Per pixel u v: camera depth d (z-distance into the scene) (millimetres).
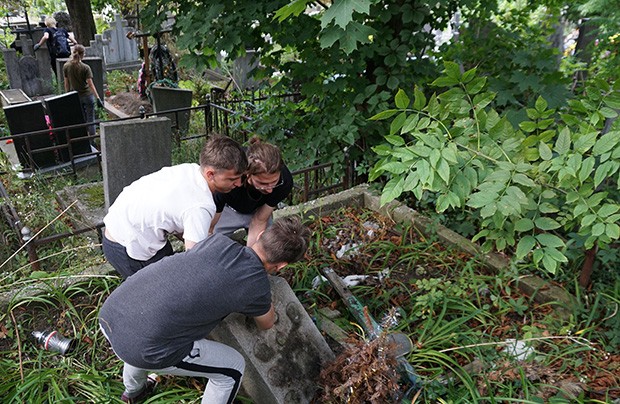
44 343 3146
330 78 5551
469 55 5887
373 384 2492
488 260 3908
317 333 2869
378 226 4531
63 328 3336
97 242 4984
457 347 3072
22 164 6941
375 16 4945
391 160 3588
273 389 2631
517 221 3164
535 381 2867
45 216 5367
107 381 2924
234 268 2186
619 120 3049
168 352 2184
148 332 2141
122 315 2195
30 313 3445
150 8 5680
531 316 3387
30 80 12625
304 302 3562
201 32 4973
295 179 6527
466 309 3389
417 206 4809
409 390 2762
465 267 3756
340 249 4223
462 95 3307
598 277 3703
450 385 2812
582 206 3006
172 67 11961
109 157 5008
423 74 5355
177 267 2191
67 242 5051
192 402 2764
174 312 2129
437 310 3504
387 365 2484
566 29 9016
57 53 12383
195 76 13000
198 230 2438
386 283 3787
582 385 2807
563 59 7293
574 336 3217
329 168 5859
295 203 5754
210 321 2219
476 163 3186
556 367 2996
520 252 3076
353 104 5504
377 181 5352
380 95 5078
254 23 5289
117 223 2635
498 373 2838
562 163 2998
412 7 4957
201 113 10523
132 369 2553
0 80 13203
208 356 2359
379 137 5477
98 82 11914
